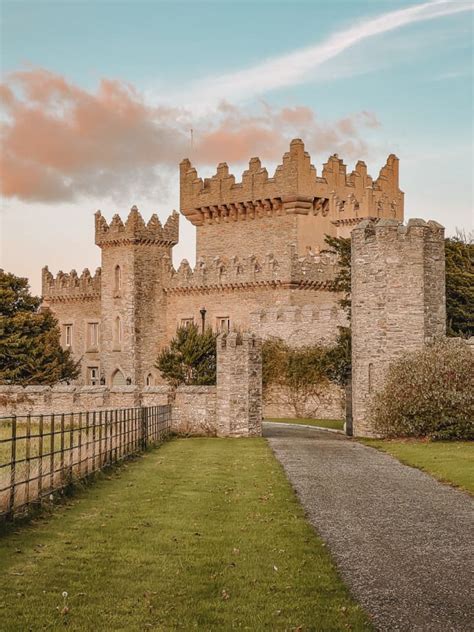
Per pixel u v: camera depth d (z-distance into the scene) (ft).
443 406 111.55
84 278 248.93
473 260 183.11
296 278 204.85
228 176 239.50
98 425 71.51
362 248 127.65
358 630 30.73
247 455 92.32
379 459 87.56
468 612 33.09
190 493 61.00
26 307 207.21
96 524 48.37
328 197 231.50
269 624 31.53
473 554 42.19
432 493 61.98
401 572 38.75
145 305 231.71
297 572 38.40
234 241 239.71
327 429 148.97
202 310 188.96
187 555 41.45
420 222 125.49
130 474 72.84
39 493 52.08
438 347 117.50
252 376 128.26
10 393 136.26
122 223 232.73
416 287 124.26
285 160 228.02
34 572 37.78
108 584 36.37
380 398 115.65
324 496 60.54
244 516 51.62
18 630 30.76
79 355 250.16
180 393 129.80
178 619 32.07
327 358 179.32
